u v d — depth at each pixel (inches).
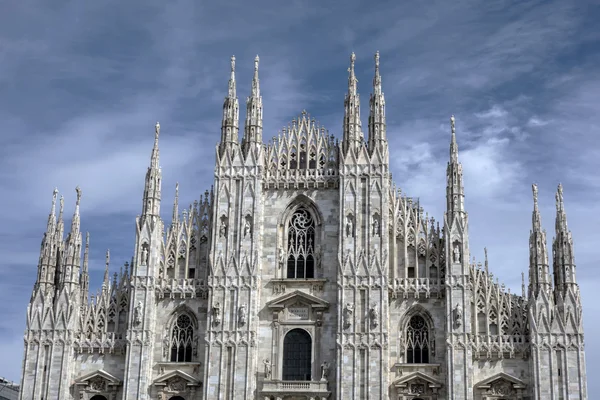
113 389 3243.1
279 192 3432.6
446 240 3216.0
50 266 3398.1
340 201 3326.8
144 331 3253.0
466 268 3171.8
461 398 3041.3
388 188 3339.1
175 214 3462.1
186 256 3390.7
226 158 3442.4
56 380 3240.7
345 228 3289.9
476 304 3196.4
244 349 3203.7
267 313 3284.9
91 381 3255.4
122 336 3314.5
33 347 3284.9
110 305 3371.1
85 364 3292.3
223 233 3353.8
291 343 3253.0
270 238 3383.4
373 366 3117.6
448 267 3181.6
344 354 3142.2
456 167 3302.2
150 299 3299.7
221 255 3319.4
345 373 3122.5
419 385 3117.6
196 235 3427.7
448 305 3142.2
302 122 3516.2
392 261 3284.9
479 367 3120.1
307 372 3213.6
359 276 3221.0
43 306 3331.7
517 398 3070.9
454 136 3353.8
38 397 3223.4
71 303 3324.3
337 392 3105.3
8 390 4458.7
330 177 3400.6
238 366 3186.5
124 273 3410.4
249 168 3420.3
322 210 3383.4
